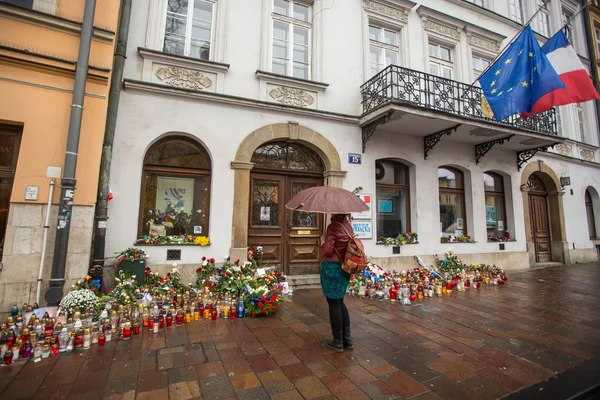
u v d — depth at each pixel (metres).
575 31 11.81
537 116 7.88
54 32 4.16
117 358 2.86
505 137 7.61
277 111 6.18
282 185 6.44
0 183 3.94
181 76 5.58
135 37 5.40
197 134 5.53
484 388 2.46
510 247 8.58
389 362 2.88
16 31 3.97
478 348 3.23
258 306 4.07
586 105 11.46
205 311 4.01
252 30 6.21
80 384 2.41
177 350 3.05
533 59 5.90
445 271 7.05
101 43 4.40
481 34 8.75
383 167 7.46
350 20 7.19
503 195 9.06
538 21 10.63
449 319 4.16
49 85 4.07
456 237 7.98
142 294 4.30
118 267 4.59
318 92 6.63
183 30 5.88
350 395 2.32
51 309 3.60
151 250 5.08
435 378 2.60
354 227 6.65
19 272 3.77
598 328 3.88
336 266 3.07
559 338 3.55
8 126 4.01
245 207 5.74
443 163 7.80
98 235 4.53
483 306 4.81
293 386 2.43
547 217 10.11
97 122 4.30
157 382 2.46
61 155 4.07
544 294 5.65
